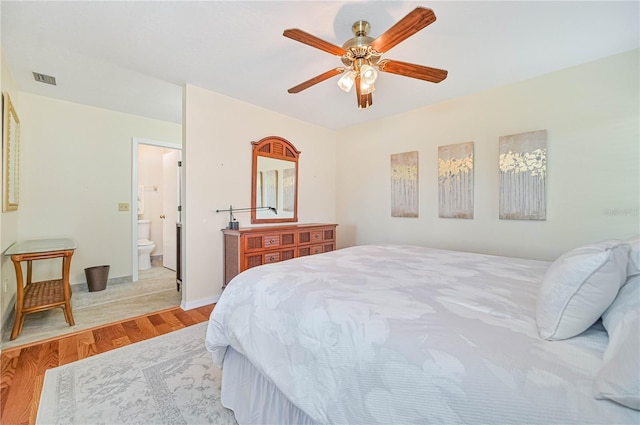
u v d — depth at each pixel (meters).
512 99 2.71
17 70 2.47
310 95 3.05
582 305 0.75
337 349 0.93
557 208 2.48
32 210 3.04
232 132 3.13
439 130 3.25
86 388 1.56
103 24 1.84
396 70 1.82
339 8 1.68
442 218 3.24
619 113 2.20
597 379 0.59
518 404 0.61
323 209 4.28
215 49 2.14
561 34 1.94
